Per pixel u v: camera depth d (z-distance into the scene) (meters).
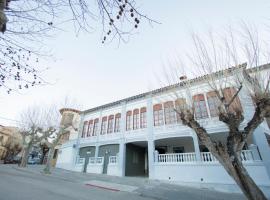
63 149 28.64
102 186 13.87
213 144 7.54
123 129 22.06
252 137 14.42
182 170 15.78
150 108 20.58
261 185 12.31
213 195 11.48
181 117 9.28
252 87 8.17
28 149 28.95
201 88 16.44
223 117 7.91
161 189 13.05
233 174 6.68
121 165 20.30
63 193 9.91
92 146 24.72
